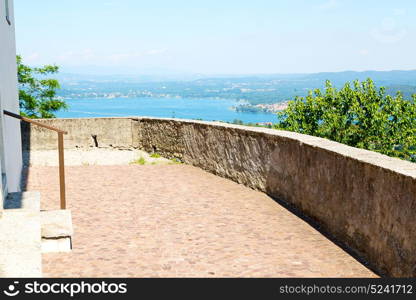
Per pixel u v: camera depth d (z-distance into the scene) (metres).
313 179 6.02
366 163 4.59
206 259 4.64
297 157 6.54
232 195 7.72
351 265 4.50
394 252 4.04
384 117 23.31
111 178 9.27
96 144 13.84
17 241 3.95
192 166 10.70
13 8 9.48
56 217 5.23
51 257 4.65
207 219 6.22
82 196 7.64
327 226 5.62
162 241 5.23
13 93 8.42
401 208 3.94
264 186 7.79
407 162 4.51
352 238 4.93
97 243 5.14
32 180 9.07
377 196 4.38
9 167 6.57
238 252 4.87
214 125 9.48
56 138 13.84
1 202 4.54
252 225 5.93
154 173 9.82
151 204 7.10
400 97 23.91
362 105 24.48
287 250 4.95
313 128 24.92
